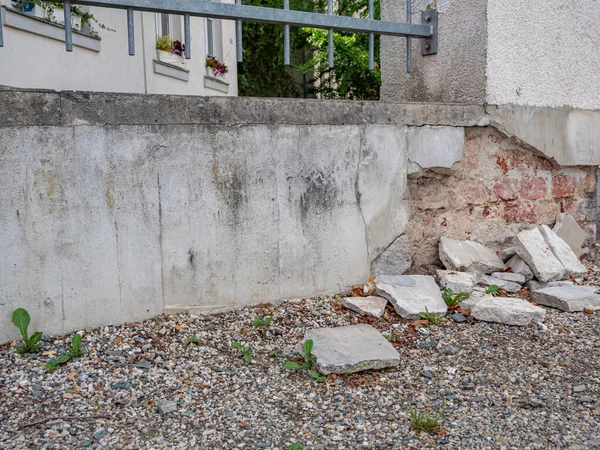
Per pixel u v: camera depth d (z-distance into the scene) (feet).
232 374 8.94
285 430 7.52
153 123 9.77
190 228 10.36
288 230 11.30
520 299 11.84
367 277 12.41
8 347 9.10
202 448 7.06
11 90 8.61
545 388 8.76
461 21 13.28
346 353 9.21
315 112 11.21
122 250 9.84
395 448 7.17
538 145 14.21
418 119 12.41
